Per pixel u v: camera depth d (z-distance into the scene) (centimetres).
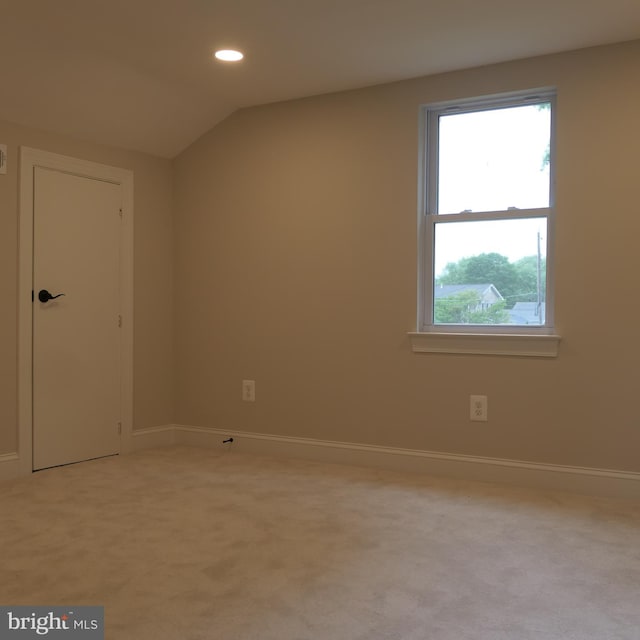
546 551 233
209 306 411
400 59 319
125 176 393
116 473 344
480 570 216
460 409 335
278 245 385
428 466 342
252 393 395
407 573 213
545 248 322
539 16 272
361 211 360
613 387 302
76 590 200
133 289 400
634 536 248
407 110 346
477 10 266
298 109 377
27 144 341
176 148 413
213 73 336
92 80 328
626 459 300
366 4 261
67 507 283
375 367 357
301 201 378
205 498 297
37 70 309
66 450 362
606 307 303
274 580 207
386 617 183
